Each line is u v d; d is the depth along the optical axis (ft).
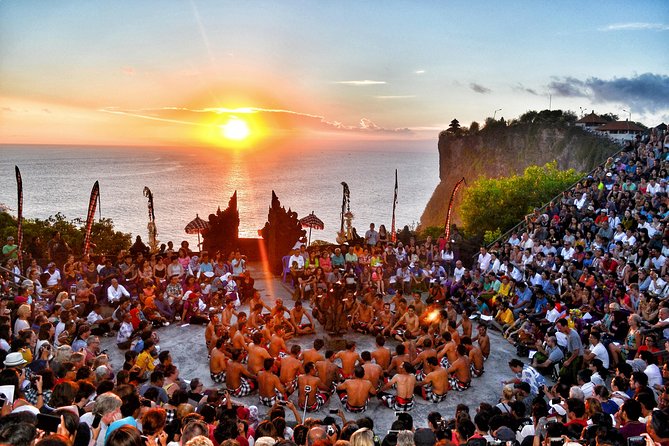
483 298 67.36
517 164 379.55
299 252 78.74
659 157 93.66
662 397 32.86
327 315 61.62
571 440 27.45
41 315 46.50
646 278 58.29
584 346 53.16
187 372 51.21
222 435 27.04
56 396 28.48
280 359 48.26
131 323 56.13
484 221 155.53
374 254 76.89
